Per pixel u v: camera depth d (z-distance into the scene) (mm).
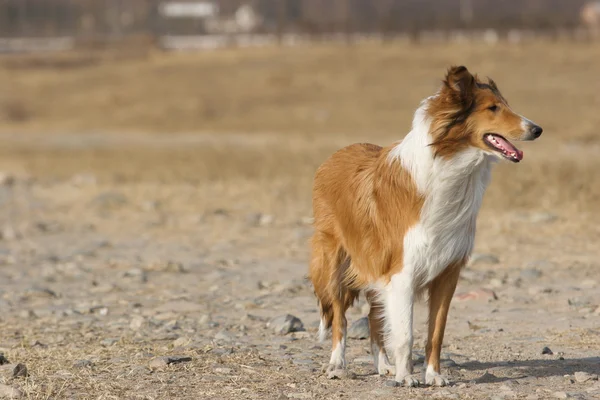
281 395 7941
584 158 27141
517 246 15797
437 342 8219
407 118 49125
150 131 49781
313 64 70875
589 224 17359
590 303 11789
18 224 20875
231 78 67812
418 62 68000
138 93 63375
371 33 90938
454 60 67188
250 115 53844
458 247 8016
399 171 8070
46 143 44125
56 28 154000
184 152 37375
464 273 13781
